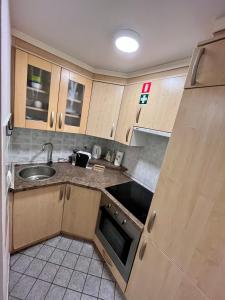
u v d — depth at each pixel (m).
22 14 1.04
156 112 1.46
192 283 0.81
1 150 0.51
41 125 1.63
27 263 1.57
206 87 0.77
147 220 1.10
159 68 1.45
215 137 0.73
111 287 1.50
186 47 1.13
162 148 1.80
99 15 0.95
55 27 1.15
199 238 0.78
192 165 0.82
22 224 1.55
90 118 2.01
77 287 1.45
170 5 0.79
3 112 0.54
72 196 1.79
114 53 1.40
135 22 0.96
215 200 0.72
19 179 1.55
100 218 1.73
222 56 0.71
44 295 1.34
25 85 1.42
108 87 1.90
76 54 1.56
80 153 2.19
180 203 0.88
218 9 0.76
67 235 1.99
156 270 1.02
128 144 1.78
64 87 1.68
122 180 2.01
